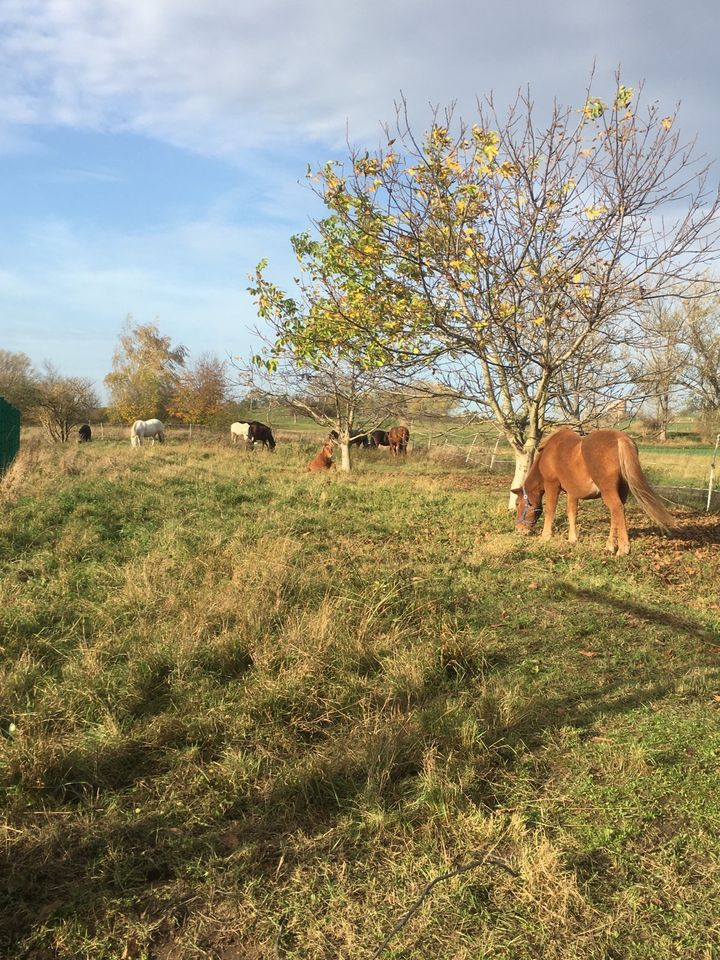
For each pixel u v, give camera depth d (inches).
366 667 180.1
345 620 203.6
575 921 91.4
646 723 150.6
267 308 380.2
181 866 103.6
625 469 314.2
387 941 88.0
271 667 171.5
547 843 104.3
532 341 385.4
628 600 251.4
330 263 415.5
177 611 208.2
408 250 334.0
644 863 103.3
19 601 208.4
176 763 132.0
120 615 205.2
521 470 433.4
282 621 201.9
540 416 421.1
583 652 197.2
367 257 335.0
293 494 485.1
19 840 107.3
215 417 1688.0
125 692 156.5
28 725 135.6
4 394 1477.6
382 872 102.3
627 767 130.8
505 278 343.3
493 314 334.3
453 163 312.3
